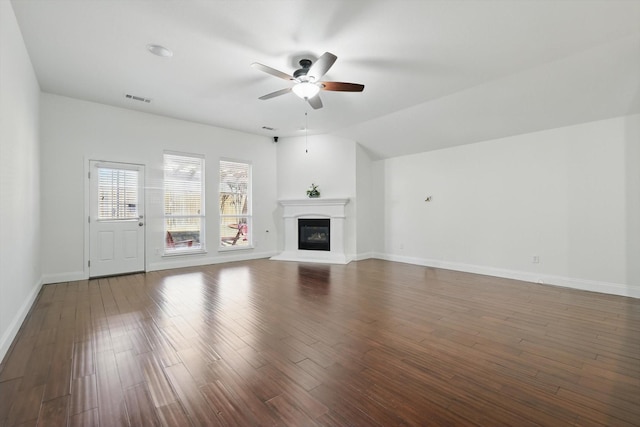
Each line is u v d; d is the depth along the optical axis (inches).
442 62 135.0
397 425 60.6
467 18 104.0
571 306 136.3
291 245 269.4
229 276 195.6
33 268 143.2
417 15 102.6
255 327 110.9
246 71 145.6
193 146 228.5
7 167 96.0
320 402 67.9
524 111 169.8
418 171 243.8
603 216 158.9
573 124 167.8
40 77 152.6
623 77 133.5
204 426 60.1
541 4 96.4
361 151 263.3
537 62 134.8
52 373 79.4
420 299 146.9
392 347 95.3
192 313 125.3
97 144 188.4
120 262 197.3
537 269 181.9
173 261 220.5
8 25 95.7
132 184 202.2
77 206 182.1
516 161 190.4
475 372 80.8
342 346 96.0
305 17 104.4
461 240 217.6
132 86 163.6
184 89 167.2
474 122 191.0
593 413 64.3
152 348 93.7
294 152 275.3
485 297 150.6
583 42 118.4
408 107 194.1
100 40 119.6
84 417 62.5
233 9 100.7
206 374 79.2
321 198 256.4
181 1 96.8
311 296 151.2
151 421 61.4
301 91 134.6
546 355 90.2
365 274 204.2
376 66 138.9
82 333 104.8
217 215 242.4
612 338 102.2
